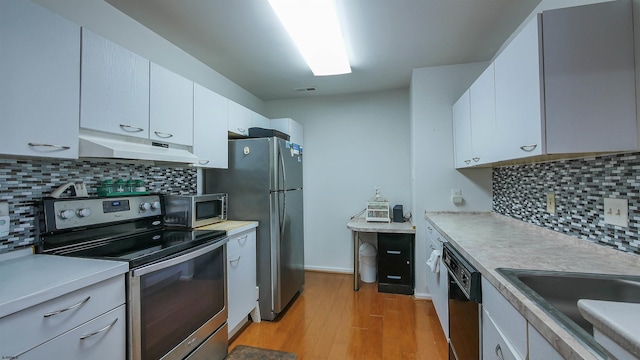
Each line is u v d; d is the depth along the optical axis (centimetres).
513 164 210
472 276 117
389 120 343
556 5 151
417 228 275
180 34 204
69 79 123
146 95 162
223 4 169
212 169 250
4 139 101
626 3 108
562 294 99
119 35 175
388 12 180
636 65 107
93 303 105
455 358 150
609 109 109
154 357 130
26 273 104
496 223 215
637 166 110
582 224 141
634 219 111
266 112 377
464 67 264
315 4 161
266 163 237
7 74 102
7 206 125
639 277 96
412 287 286
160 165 208
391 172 342
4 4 101
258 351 194
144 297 125
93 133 136
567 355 59
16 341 84
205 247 166
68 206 143
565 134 112
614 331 49
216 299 178
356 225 294
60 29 119
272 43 218
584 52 111
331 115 360
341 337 211
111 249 139
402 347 197
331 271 359
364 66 267
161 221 197
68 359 97
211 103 218
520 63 131
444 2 170
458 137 248
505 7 176
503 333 94
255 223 231
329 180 361
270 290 237
